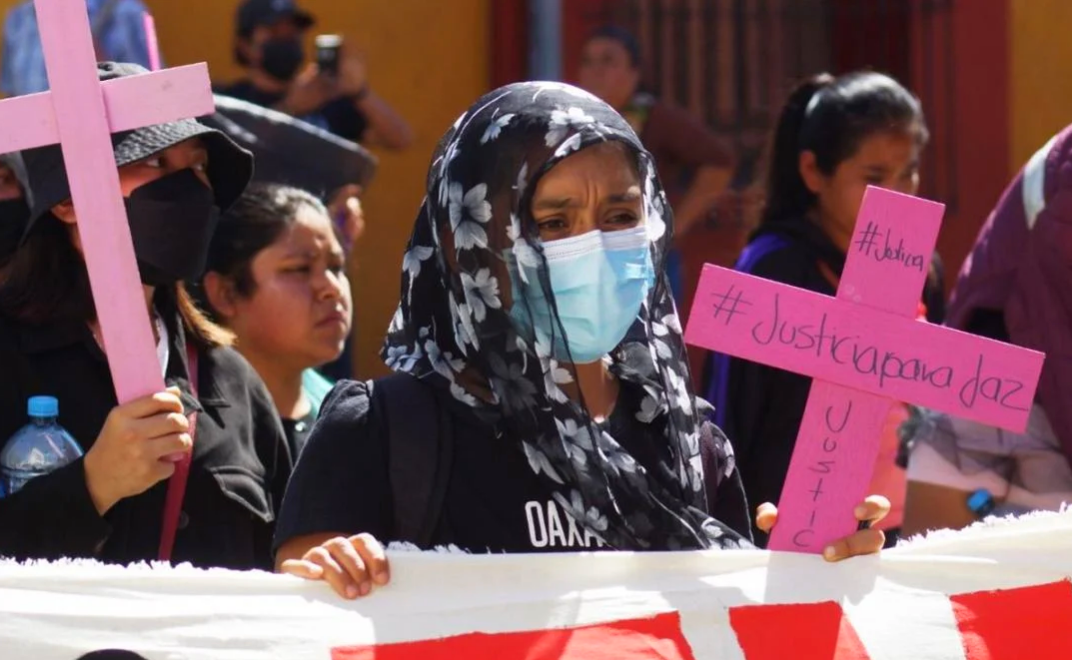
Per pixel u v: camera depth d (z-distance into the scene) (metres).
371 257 15.50
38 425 6.65
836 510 6.02
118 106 6.17
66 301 6.92
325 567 5.77
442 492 5.93
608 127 6.00
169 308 7.26
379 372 15.41
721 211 16.05
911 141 9.54
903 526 8.25
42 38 6.13
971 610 6.07
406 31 15.75
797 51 16.67
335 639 5.77
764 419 9.05
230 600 5.79
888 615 6.04
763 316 5.94
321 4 15.49
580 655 5.84
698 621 5.92
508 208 5.92
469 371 6.03
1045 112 16.83
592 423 5.91
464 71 15.94
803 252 9.44
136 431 6.15
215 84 13.84
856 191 9.49
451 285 6.02
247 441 7.37
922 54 16.69
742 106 16.55
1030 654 6.06
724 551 6.00
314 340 9.12
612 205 6.01
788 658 5.95
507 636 5.84
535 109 5.95
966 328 8.18
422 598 5.83
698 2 16.33
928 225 5.93
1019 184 8.00
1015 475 8.04
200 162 7.09
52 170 6.76
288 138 10.91
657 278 6.31
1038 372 5.89
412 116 15.79
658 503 5.97
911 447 8.54
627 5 16.08
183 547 7.00
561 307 5.98
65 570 5.77
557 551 5.95
